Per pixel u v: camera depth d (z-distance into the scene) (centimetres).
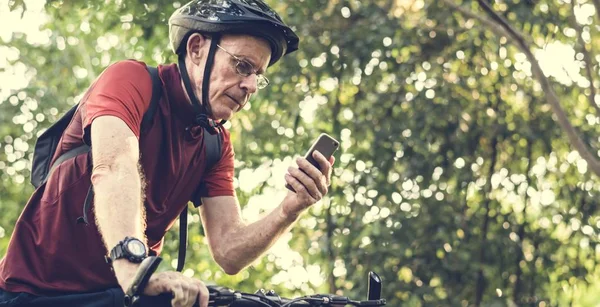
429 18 992
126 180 266
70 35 1308
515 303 1028
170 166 301
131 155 272
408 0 1016
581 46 941
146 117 293
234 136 1077
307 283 1066
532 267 1024
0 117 1282
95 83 290
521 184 1028
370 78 1002
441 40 1012
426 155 988
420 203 994
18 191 1296
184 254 313
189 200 314
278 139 1066
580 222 1023
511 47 1009
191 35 299
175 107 299
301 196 294
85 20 1087
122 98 283
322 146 293
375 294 275
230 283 1134
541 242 1027
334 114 1024
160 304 243
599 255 1030
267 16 297
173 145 301
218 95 297
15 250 293
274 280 1115
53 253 290
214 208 331
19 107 1295
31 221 294
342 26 1008
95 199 265
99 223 262
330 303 272
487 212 1024
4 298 291
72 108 301
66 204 290
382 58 1005
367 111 1012
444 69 1019
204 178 329
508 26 899
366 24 994
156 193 302
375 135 998
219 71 297
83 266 292
